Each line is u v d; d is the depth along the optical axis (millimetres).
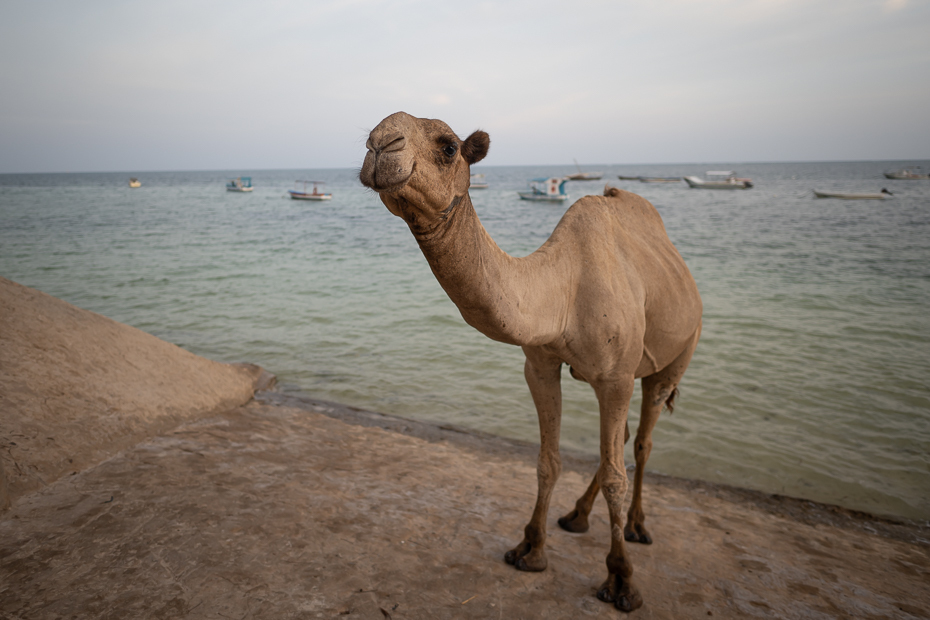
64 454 4125
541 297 2680
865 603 3344
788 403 7176
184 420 5410
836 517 4734
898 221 33906
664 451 5949
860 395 7395
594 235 3094
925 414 6828
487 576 3215
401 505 4078
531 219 41219
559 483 5055
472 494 4516
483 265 2287
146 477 4023
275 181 178000
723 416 6797
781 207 47469
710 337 10055
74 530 3281
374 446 5469
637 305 3102
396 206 2012
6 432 4016
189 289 14922
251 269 18375
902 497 5109
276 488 4070
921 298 13070
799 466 5645
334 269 18391
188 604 2695
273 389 7496
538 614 2918
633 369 3121
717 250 21906
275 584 2898
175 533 3295
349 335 10422
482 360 8945
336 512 3797
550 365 3154
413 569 3193
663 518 4398
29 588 2750
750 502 4930
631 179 118688
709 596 3275
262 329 10836
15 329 5074
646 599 3184
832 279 15648
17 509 3471
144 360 5840
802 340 9836
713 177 115000
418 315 11953
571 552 3699
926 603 3410
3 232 30266
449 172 2047
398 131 1848
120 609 2635
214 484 4004
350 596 2861
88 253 22062
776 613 3148
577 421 6730
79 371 5062
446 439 6016
